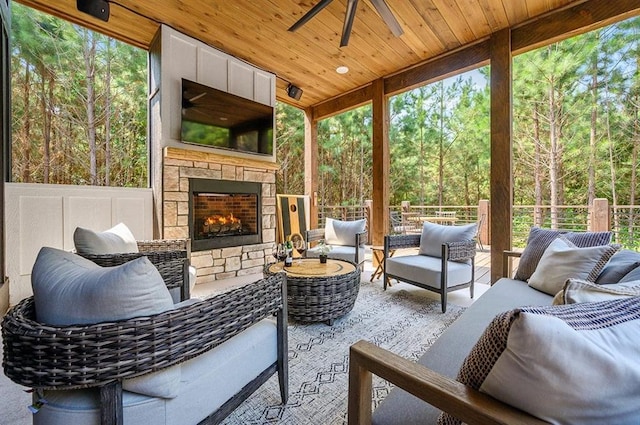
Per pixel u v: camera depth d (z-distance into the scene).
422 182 10.06
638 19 6.04
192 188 3.57
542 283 1.98
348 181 10.23
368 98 4.70
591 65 6.72
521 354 0.59
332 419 1.38
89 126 6.05
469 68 3.63
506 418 0.59
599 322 0.64
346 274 2.48
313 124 5.62
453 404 0.66
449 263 2.98
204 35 3.47
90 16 3.10
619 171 6.77
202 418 1.04
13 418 1.37
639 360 0.59
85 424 0.87
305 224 5.44
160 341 0.92
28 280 2.81
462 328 1.41
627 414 0.56
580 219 5.59
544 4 2.88
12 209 2.75
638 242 4.52
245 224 4.19
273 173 4.51
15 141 5.45
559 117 7.38
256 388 1.29
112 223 3.29
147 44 3.68
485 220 5.89
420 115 9.95
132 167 6.53
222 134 3.79
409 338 2.17
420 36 3.40
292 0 2.86
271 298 1.37
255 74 4.16
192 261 3.56
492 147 3.35
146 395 0.92
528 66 7.24
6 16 2.81
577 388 0.56
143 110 6.57
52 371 0.82
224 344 1.22
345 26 2.51
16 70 5.39
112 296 0.87
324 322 2.45
